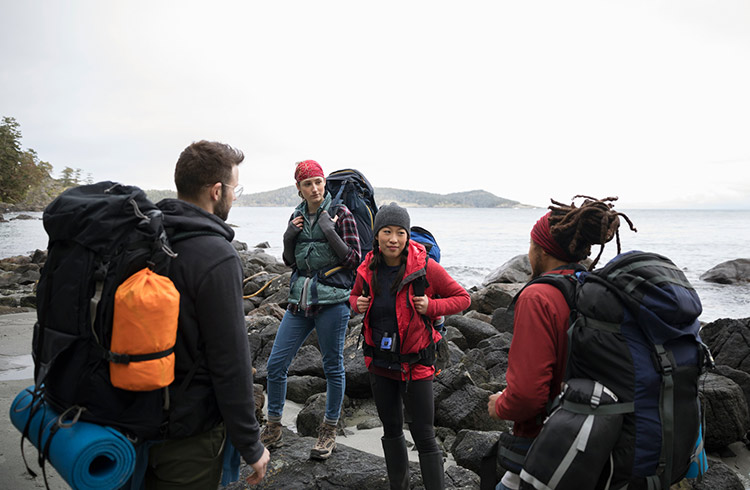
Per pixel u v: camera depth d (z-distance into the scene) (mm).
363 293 2875
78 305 1656
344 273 3395
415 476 3246
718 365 5234
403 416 3025
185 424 1805
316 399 4426
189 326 1811
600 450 1681
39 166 123875
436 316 2725
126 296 1591
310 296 3289
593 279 1873
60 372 1684
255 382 5465
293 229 3383
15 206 111438
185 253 1831
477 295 10461
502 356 6047
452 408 4434
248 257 21047
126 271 1649
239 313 1875
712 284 17188
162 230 1750
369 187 3777
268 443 3467
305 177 3311
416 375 2754
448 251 30906
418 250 2824
